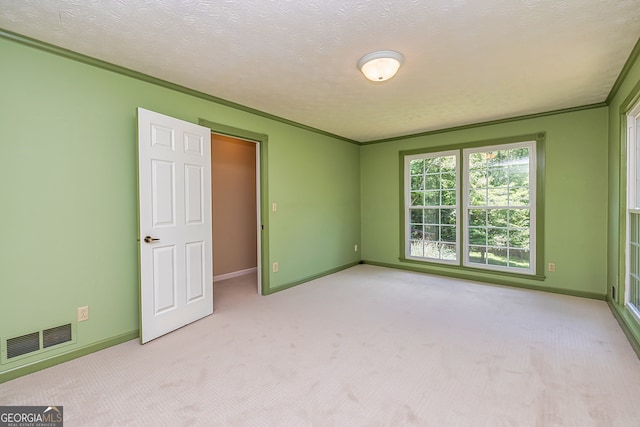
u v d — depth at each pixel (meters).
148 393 1.89
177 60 2.45
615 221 3.14
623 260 2.91
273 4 1.76
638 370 2.08
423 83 2.90
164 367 2.19
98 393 1.89
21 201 2.11
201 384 1.98
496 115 3.96
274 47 2.25
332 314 3.21
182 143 2.87
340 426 1.60
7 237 2.06
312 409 1.73
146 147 2.56
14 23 1.94
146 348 2.48
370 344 2.52
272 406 1.76
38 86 2.17
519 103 3.50
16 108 2.08
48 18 1.89
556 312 3.20
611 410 1.69
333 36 2.10
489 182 4.36
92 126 2.43
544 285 3.96
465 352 2.37
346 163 5.35
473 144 4.43
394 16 1.88
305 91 3.11
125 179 2.62
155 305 2.65
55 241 2.26
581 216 3.70
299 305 3.51
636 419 1.62
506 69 2.61
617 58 2.42
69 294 2.33
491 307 3.37
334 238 5.09
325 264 4.91
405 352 2.38
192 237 2.99
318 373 2.10
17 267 2.10
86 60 2.37
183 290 2.90
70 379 2.04
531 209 4.03
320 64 2.51
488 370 2.12
